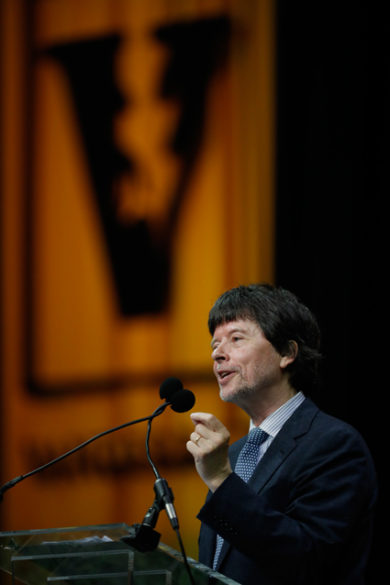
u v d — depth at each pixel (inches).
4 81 594.2
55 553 162.4
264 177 529.0
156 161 563.2
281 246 521.7
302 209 517.7
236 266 535.5
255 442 219.6
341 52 508.7
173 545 532.7
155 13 568.4
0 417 578.6
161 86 563.2
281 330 219.3
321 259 510.0
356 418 495.8
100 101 579.2
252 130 534.9
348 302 503.2
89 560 159.8
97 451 559.2
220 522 182.5
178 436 545.6
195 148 553.3
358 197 503.2
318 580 182.1
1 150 592.1
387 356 491.8
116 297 569.0
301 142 519.8
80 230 579.5
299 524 185.3
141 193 566.6
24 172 589.6
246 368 215.9
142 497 545.0
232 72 543.2
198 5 556.4
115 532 177.0
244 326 220.1
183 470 540.7
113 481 553.3
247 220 534.0
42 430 574.2
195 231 551.2
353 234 503.8
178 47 560.7
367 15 501.7
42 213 587.5
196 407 543.5
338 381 498.3
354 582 192.5
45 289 582.9
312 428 209.8
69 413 570.6
